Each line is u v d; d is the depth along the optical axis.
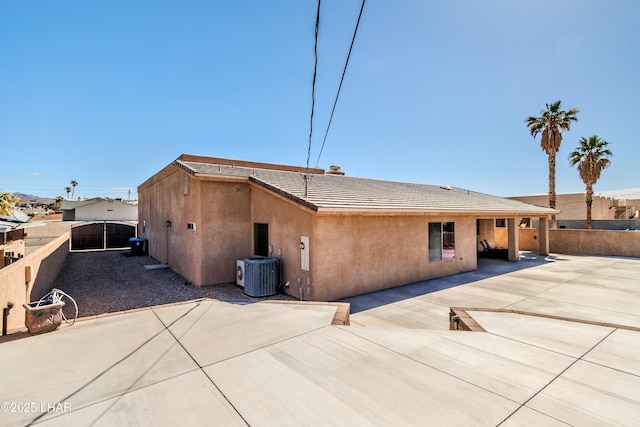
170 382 3.58
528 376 3.68
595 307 7.87
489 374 3.73
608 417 2.91
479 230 18.39
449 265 12.19
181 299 8.69
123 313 6.18
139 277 11.66
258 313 6.15
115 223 22.64
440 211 10.86
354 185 13.23
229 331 5.18
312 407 3.08
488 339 4.82
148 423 2.85
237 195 10.64
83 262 15.27
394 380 3.59
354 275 9.04
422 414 2.96
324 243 8.32
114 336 4.99
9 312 5.60
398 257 10.30
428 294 9.25
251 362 4.07
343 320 5.73
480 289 9.87
